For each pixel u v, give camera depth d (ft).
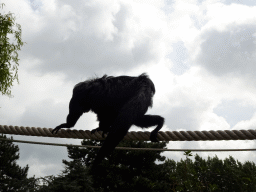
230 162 107.24
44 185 57.31
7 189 63.46
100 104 16.89
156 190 82.74
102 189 87.92
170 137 16.02
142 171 89.30
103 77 17.70
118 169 88.07
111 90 16.94
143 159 88.99
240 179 93.04
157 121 17.15
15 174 90.79
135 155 87.15
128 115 14.37
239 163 105.09
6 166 90.53
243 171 100.48
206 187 71.72
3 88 29.73
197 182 63.57
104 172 88.38
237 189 94.79
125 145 88.17
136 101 15.11
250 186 88.84
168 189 84.48
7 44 31.53
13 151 98.07
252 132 15.28
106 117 17.11
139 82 16.81
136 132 16.44
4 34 31.22
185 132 15.94
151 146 90.22
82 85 17.33
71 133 17.07
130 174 88.02
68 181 65.36
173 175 79.97
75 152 104.32
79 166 71.00
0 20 31.71
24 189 56.08
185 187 63.98
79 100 17.04
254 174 97.71
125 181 88.48
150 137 16.15
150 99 16.19
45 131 17.13
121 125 13.93
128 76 17.54
